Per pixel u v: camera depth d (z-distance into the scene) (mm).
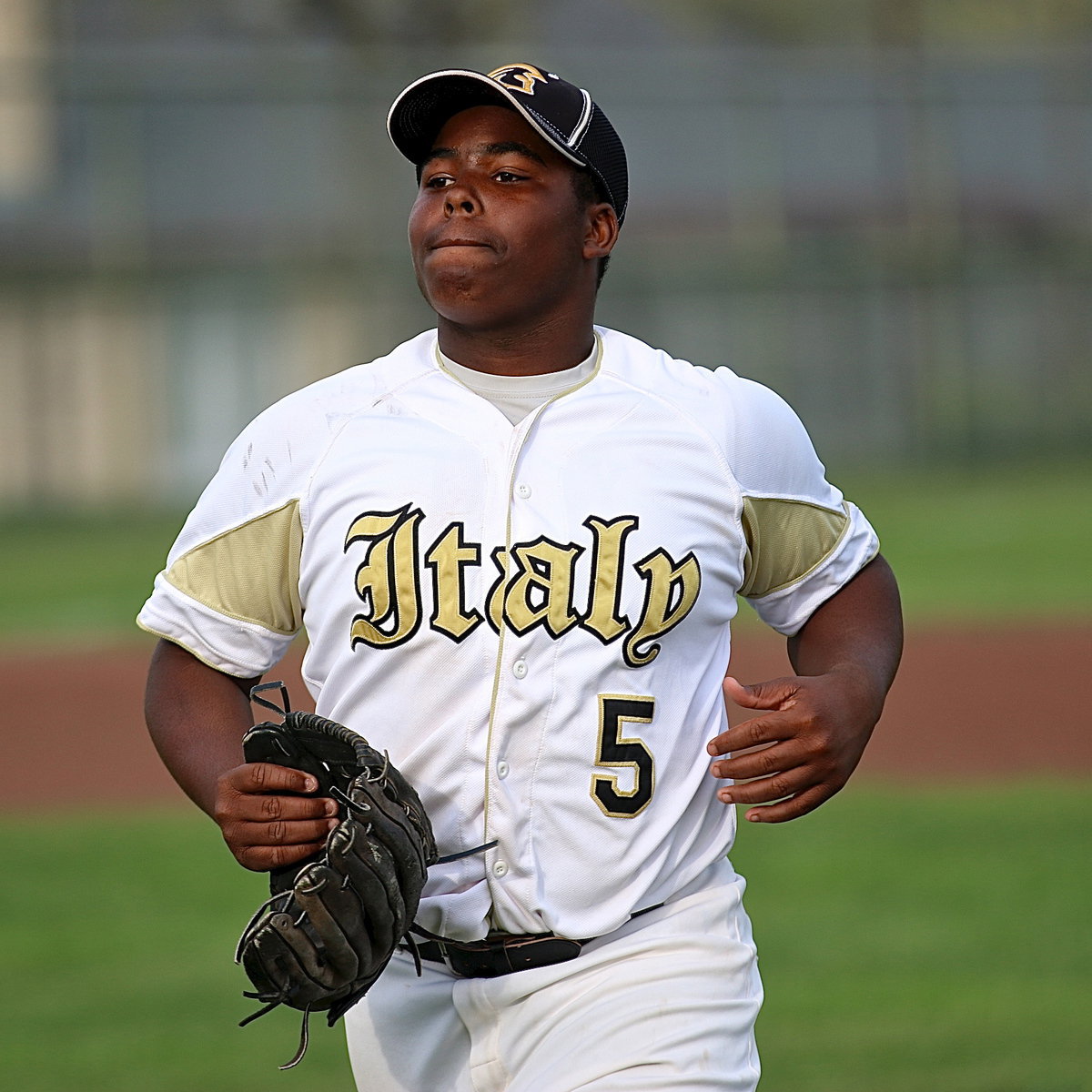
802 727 9391
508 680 9312
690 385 10055
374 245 91438
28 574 62062
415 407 9766
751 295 93250
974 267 94188
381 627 9391
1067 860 24531
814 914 22281
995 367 94625
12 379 88625
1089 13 124500
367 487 9492
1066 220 95312
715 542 9703
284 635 10195
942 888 23266
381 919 8883
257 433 9859
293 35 101250
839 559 10484
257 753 9188
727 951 9703
